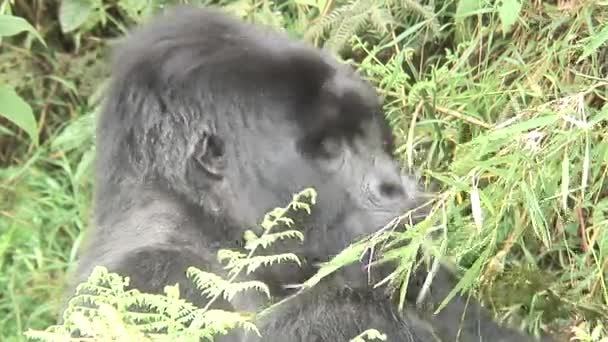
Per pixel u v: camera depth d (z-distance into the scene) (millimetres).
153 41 6367
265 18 8898
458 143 7844
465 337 6543
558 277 7723
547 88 8016
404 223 6141
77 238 9180
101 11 9883
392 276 5887
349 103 6180
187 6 6602
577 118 6293
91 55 10258
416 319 6355
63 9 9852
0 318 9406
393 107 8359
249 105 6105
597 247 7516
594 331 6008
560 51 7832
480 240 6648
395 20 9031
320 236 6234
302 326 6000
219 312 4973
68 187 9914
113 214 6312
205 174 6184
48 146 10234
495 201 6375
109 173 6391
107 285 5824
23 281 9320
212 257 6160
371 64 8617
